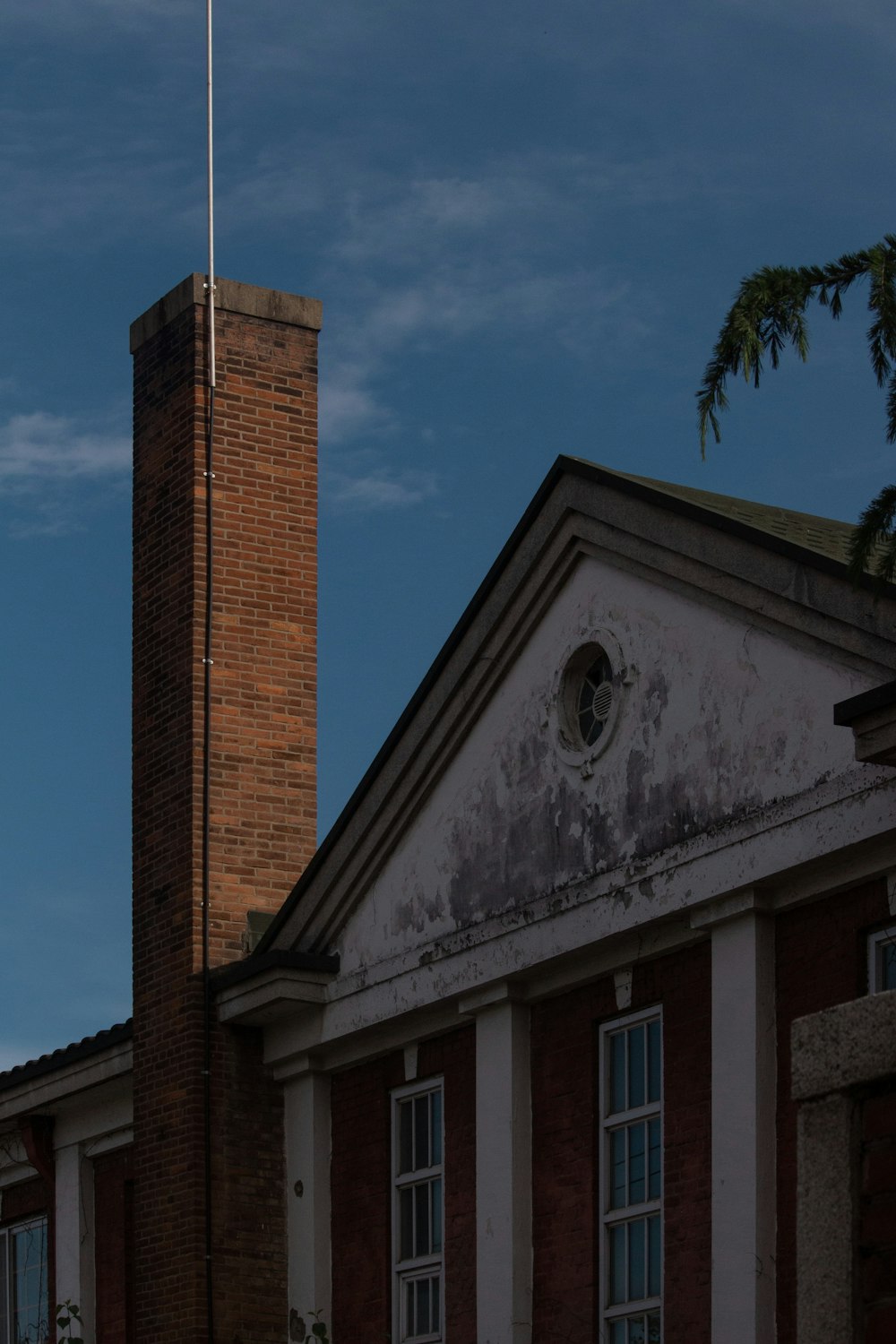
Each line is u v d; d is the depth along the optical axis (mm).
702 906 14359
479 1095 16594
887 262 9539
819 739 13562
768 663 14148
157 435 21328
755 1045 13812
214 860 19797
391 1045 18016
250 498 20906
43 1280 23125
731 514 15406
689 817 14672
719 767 14453
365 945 18250
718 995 14219
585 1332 15172
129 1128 21469
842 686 13445
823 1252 6418
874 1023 6395
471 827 17141
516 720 16781
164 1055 19484
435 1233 17312
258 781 20234
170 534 20844
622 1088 15508
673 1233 14445
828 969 13547
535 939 15969
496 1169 16234
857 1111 6445
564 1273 15539
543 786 16344
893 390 9586
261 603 20703
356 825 18312
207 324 21078
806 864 13445
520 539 16703
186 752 20000
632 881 15000
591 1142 15500
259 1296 18641
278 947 19234
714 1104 14062
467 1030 17203
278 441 21219
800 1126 6605
